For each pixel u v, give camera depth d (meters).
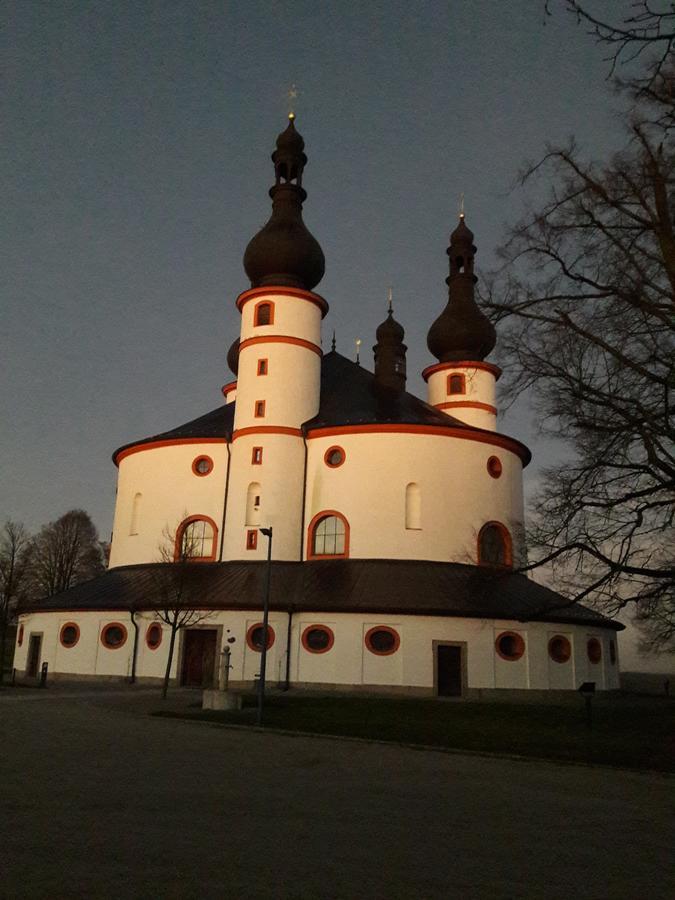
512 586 41.16
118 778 14.05
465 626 37.38
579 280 21.94
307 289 48.53
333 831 10.52
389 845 9.88
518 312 22.28
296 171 50.72
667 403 20.73
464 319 55.03
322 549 42.59
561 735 22.30
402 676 36.41
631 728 24.08
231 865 8.67
